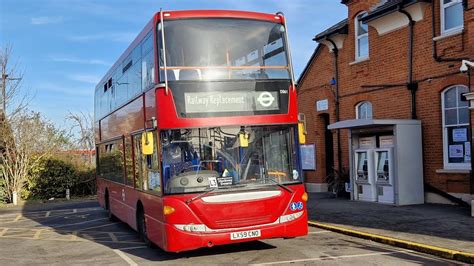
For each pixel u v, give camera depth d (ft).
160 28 27.89
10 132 87.30
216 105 27.43
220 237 26.32
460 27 43.93
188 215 26.18
